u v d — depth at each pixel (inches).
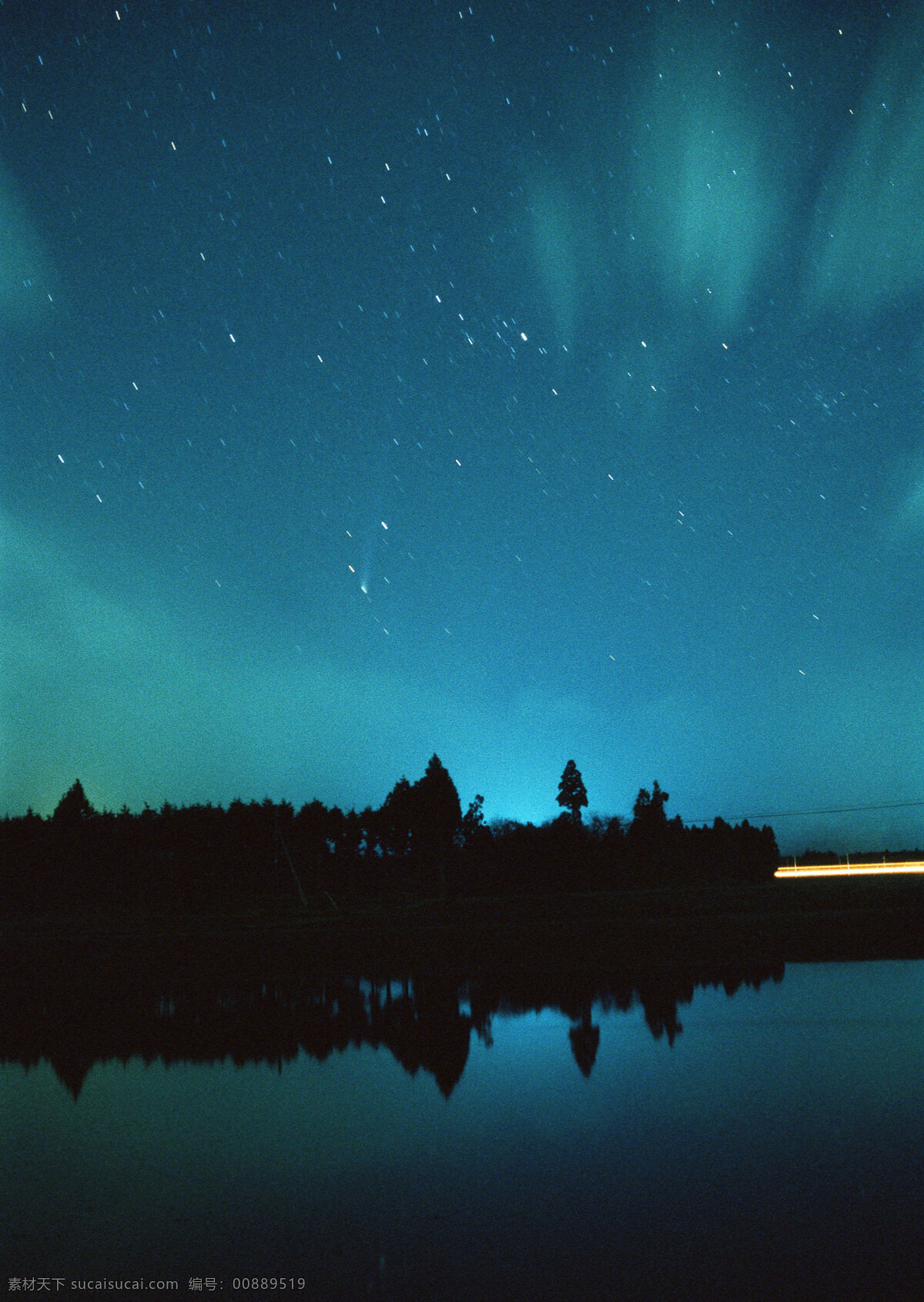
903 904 1416.1
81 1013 850.8
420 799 2330.2
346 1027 717.9
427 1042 645.9
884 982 829.8
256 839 2438.5
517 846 2304.4
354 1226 315.3
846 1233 291.4
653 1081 503.5
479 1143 408.2
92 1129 455.5
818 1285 256.8
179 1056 631.8
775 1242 287.0
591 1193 338.6
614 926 1353.3
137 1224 325.1
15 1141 441.1
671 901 1633.9
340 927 1504.7
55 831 2449.6
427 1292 262.5
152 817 2564.0
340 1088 521.7
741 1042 591.5
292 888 2369.6
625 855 2598.4
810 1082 483.8
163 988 1003.9
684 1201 325.7
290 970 1112.8
